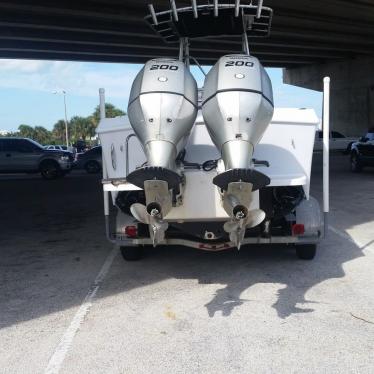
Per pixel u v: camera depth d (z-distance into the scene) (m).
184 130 4.80
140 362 4.04
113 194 6.46
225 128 4.59
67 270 6.84
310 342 4.31
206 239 6.12
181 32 6.32
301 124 5.94
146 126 4.68
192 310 5.15
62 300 5.59
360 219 9.92
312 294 5.55
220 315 4.99
